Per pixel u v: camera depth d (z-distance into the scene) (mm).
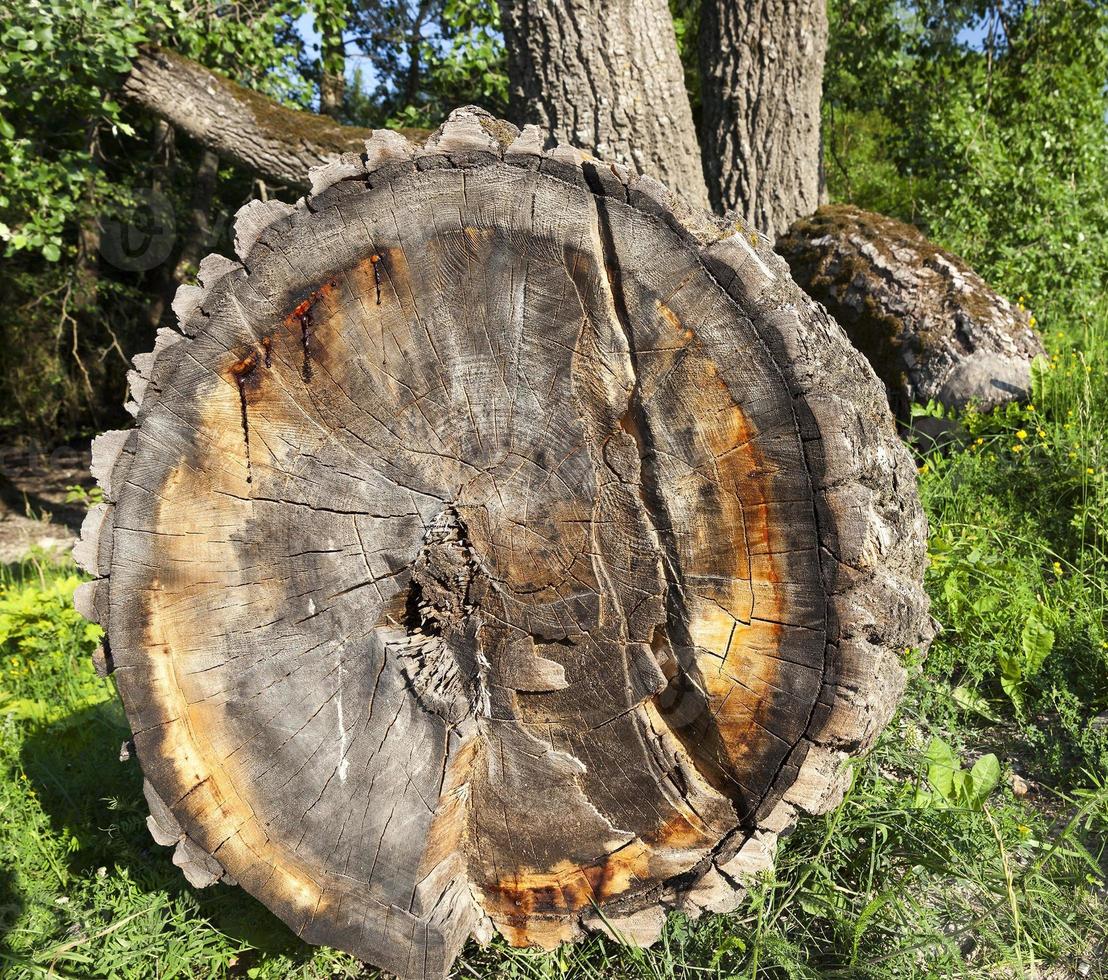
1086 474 3818
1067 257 6859
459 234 2084
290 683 2242
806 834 2438
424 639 2266
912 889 2381
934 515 3969
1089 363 4707
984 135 7934
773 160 5883
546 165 2035
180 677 2240
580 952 2312
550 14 4750
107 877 2646
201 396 2188
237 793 2258
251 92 5723
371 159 2068
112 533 2223
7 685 3873
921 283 4805
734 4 5691
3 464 10195
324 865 2234
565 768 2215
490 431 2160
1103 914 2316
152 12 5613
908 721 2992
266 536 2223
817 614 1999
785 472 1979
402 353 2152
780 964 2141
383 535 2215
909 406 4676
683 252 1981
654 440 2061
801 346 1940
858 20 9070
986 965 2229
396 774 2209
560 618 2184
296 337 2162
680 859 2184
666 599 2121
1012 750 2969
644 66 4895
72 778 3098
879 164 11188
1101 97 8570
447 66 7535
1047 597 3436
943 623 3371
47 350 10250
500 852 2285
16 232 6133
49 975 2305
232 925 2457
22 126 6625
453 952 2195
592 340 2068
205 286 2164
